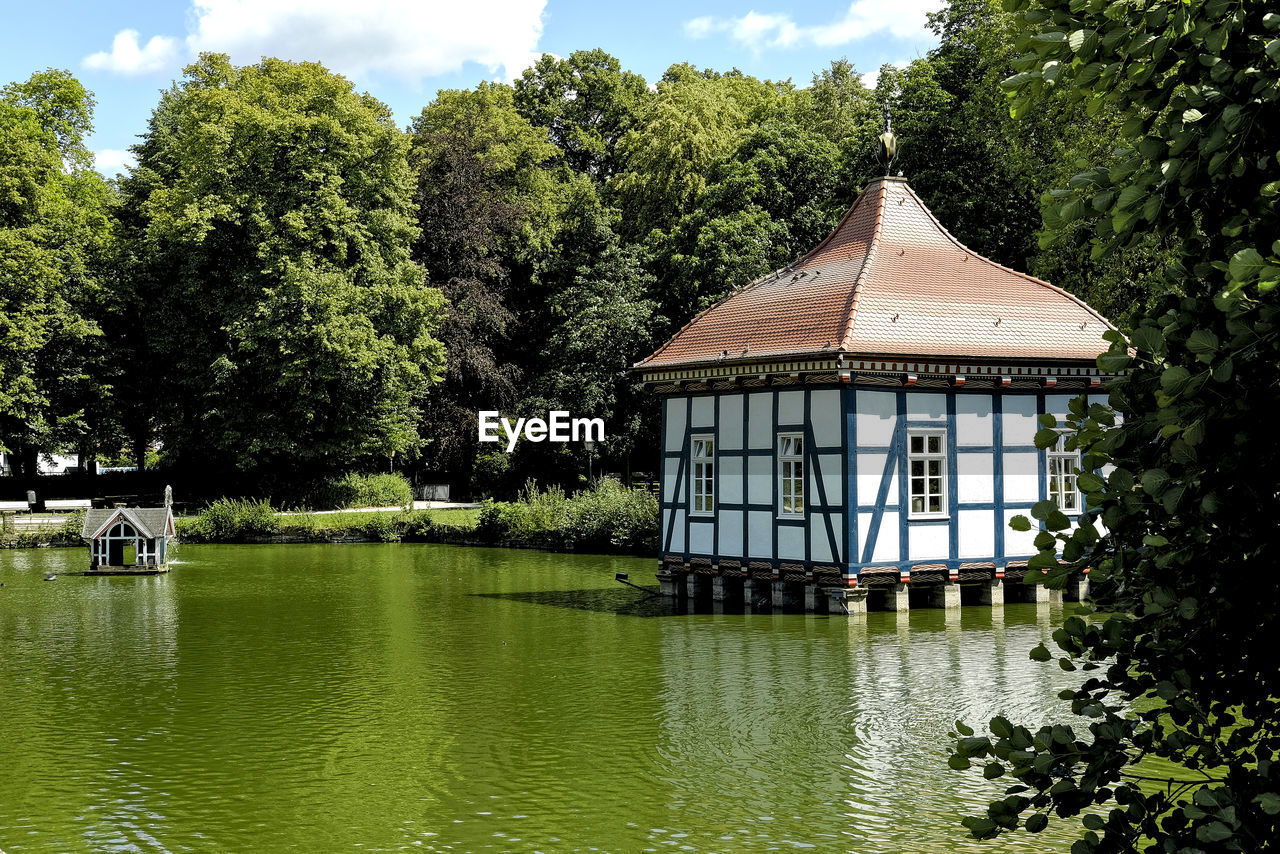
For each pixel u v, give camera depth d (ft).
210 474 174.40
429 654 65.92
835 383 75.77
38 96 181.68
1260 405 12.73
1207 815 12.66
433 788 40.11
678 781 40.45
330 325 151.53
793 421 78.89
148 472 192.24
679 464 88.89
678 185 173.47
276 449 157.38
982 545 80.12
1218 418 12.77
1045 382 81.61
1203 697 14.07
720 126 181.88
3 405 151.84
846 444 75.31
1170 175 13.12
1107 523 13.64
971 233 131.44
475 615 81.10
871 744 44.80
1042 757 13.69
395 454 182.39
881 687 54.80
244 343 153.07
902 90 145.28
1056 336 82.89
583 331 157.17
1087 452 13.98
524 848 33.96
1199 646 13.87
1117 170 13.51
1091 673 56.24
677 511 88.94
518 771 42.04
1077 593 84.99
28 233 156.56
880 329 77.15
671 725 48.39
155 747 45.91
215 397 163.43
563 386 157.17
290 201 160.25
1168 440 13.55
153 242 167.63
